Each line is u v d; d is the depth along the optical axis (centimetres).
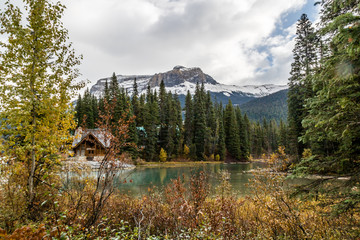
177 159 5034
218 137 5741
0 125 581
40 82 649
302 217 583
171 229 531
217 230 482
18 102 604
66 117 721
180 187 665
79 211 441
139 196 1102
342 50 378
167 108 5559
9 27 594
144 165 4019
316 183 487
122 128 515
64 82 695
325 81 443
